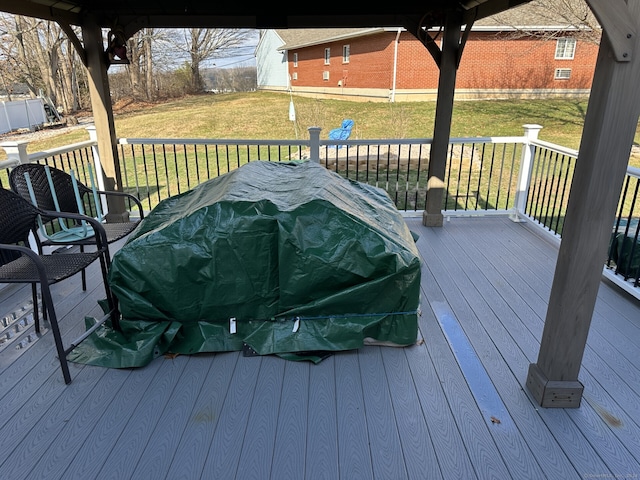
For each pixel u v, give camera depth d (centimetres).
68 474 172
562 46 1441
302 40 1927
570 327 196
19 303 305
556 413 205
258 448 184
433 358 246
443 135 447
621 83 161
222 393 216
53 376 229
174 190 698
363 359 244
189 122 1362
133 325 249
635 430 195
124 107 1766
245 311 251
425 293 322
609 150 170
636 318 289
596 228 180
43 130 1397
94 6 405
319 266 239
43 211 256
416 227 471
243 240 237
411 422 199
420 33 424
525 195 482
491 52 1434
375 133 1141
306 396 215
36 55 1563
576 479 172
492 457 181
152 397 214
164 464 176
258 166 343
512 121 1199
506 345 258
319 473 173
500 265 372
